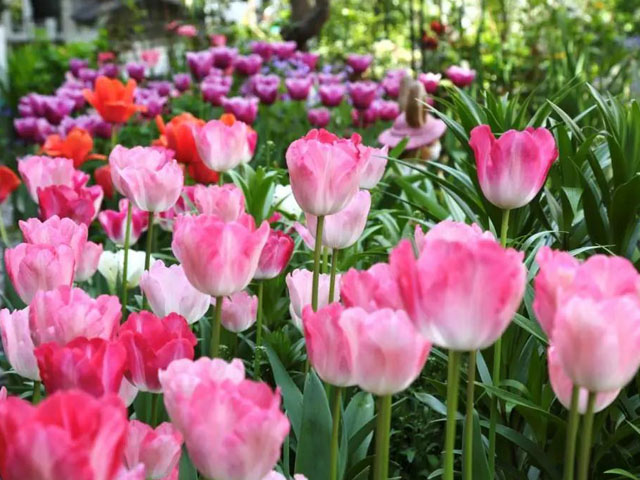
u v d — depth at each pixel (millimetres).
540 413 2135
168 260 3459
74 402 917
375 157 2412
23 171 3074
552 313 1229
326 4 10633
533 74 8086
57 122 6348
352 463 2145
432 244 1169
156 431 1439
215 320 1691
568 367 1163
